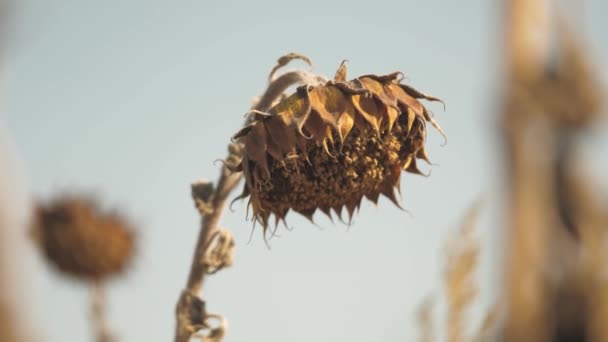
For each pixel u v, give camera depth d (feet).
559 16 6.61
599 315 5.92
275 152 7.90
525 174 6.28
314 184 7.98
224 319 8.15
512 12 6.57
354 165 7.96
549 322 6.04
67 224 9.48
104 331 9.46
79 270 9.54
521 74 6.46
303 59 8.16
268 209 8.01
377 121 7.93
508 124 6.38
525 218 6.19
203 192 8.15
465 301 6.83
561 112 6.35
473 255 6.84
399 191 8.07
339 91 7.95
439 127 7.97
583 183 6.25
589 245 6.07
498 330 6.19
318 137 7.89
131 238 9.62
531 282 6.08
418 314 6.84
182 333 8.14
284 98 8.09
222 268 8.14
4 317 8.65
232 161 8.15
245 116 8.06
